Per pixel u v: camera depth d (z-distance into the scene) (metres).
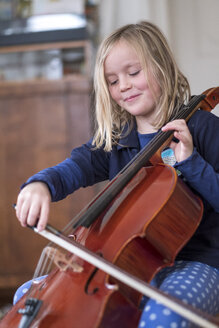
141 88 1.28
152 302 0.93
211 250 1.19
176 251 1.02
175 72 1.36
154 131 1.33
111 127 1.39
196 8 2.55
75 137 2.40
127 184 1.14
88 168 1.38
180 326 0.88
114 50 1.30
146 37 1.34
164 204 1.02
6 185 2.43
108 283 0.87
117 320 0.87
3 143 2.43
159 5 2.54
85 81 2.40
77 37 2.48
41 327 0.82
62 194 1.27
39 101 2.42
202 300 1.01
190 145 1.13
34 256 2.39
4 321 0.92
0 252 2.41
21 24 2.57
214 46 2.54
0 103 2.43
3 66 2.59
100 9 2.65
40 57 2.57
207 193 1.15
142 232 0.97
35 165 2.42
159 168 1.17
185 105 1.33
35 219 1.01
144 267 0.98
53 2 2.56
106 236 1.03
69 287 0.89
